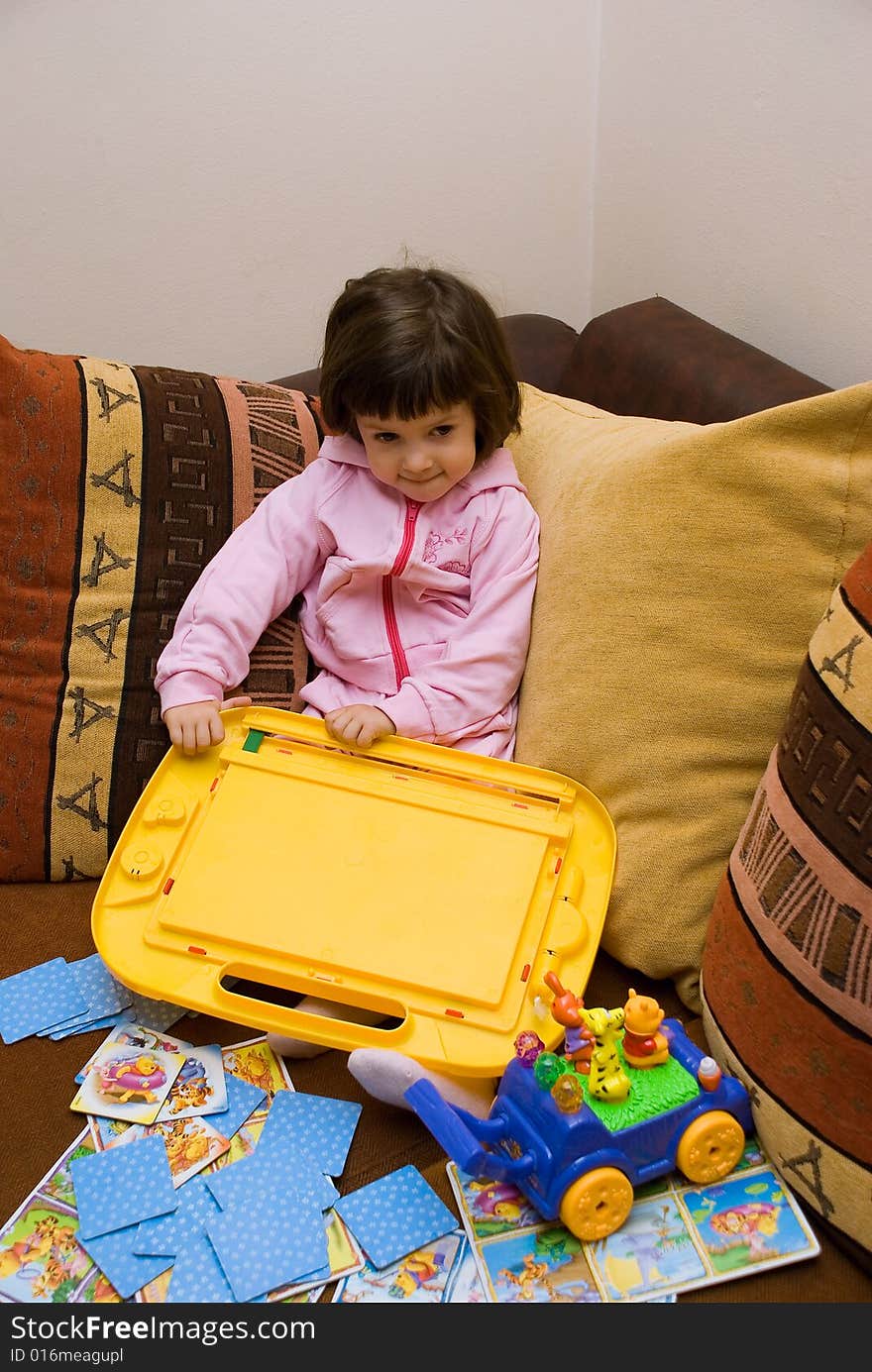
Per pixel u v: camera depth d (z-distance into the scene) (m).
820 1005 0.69
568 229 1.55
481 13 1.37
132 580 1.03
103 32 1.27
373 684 1.08
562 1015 0.75
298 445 1.12
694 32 1.23
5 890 1.01
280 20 1.31
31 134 1.31
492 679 1.01
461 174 1.47
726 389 1.11
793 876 0.71
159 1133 0.81
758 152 1.17
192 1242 0.75
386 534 1.07
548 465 1.08
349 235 1.48
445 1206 0.77
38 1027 0.88
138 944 0.89
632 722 0.91
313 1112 0.83
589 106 1.47
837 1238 0.73
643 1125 0.74
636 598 0.92
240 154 1.38
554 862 0.92
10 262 1.38
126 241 1.40
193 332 1.49
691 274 1.35
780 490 0.85
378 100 1.39
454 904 0.89
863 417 0.82
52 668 1.01
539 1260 0.73
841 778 0.68
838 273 1.11
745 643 0.88
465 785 0.97
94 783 1.00
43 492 1.01
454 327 1.00
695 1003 0.88
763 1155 0.78
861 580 0.71
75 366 1.05
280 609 1.08
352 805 0.95
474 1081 0.83
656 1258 0.73
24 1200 0.78
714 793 0.89
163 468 1.05
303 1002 0.90
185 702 0.99
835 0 1.02
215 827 0.94
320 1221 0.76
